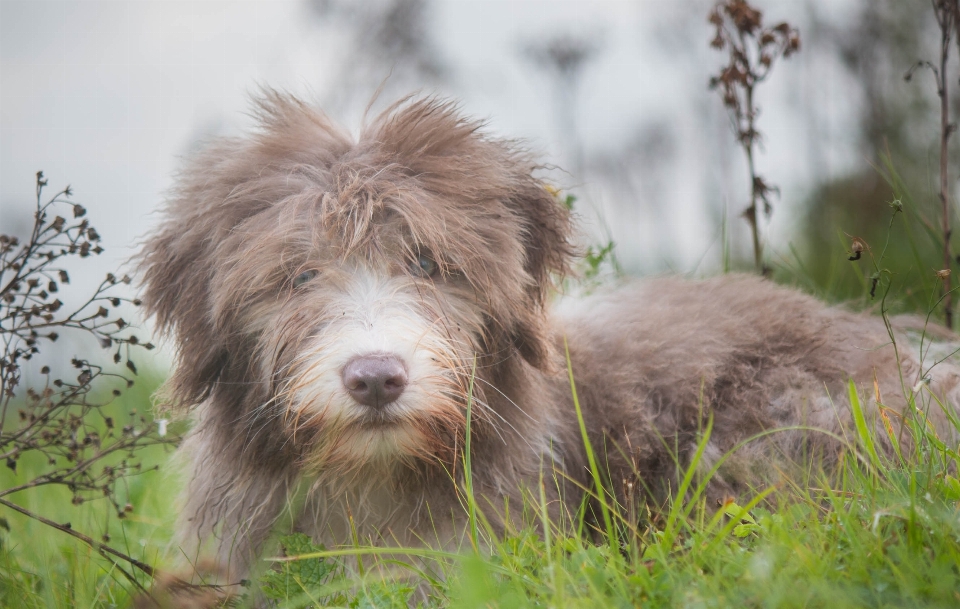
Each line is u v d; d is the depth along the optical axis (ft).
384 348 10.09
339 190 11.22
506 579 9.50
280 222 11.08
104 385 22.18
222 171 11.97
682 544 10.30
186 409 12.28
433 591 10.48
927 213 26.73
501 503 12.01
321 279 10.99
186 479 13.55
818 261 31.63
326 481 11.68
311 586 10.36
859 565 8.21
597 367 13.93
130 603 11.23
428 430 10.43
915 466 10.34
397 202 11.10
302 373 10.36
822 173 37.63
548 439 12.89
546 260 12.95
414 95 12.98
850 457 11.01
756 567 8.18
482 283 11.44
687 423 13.34
